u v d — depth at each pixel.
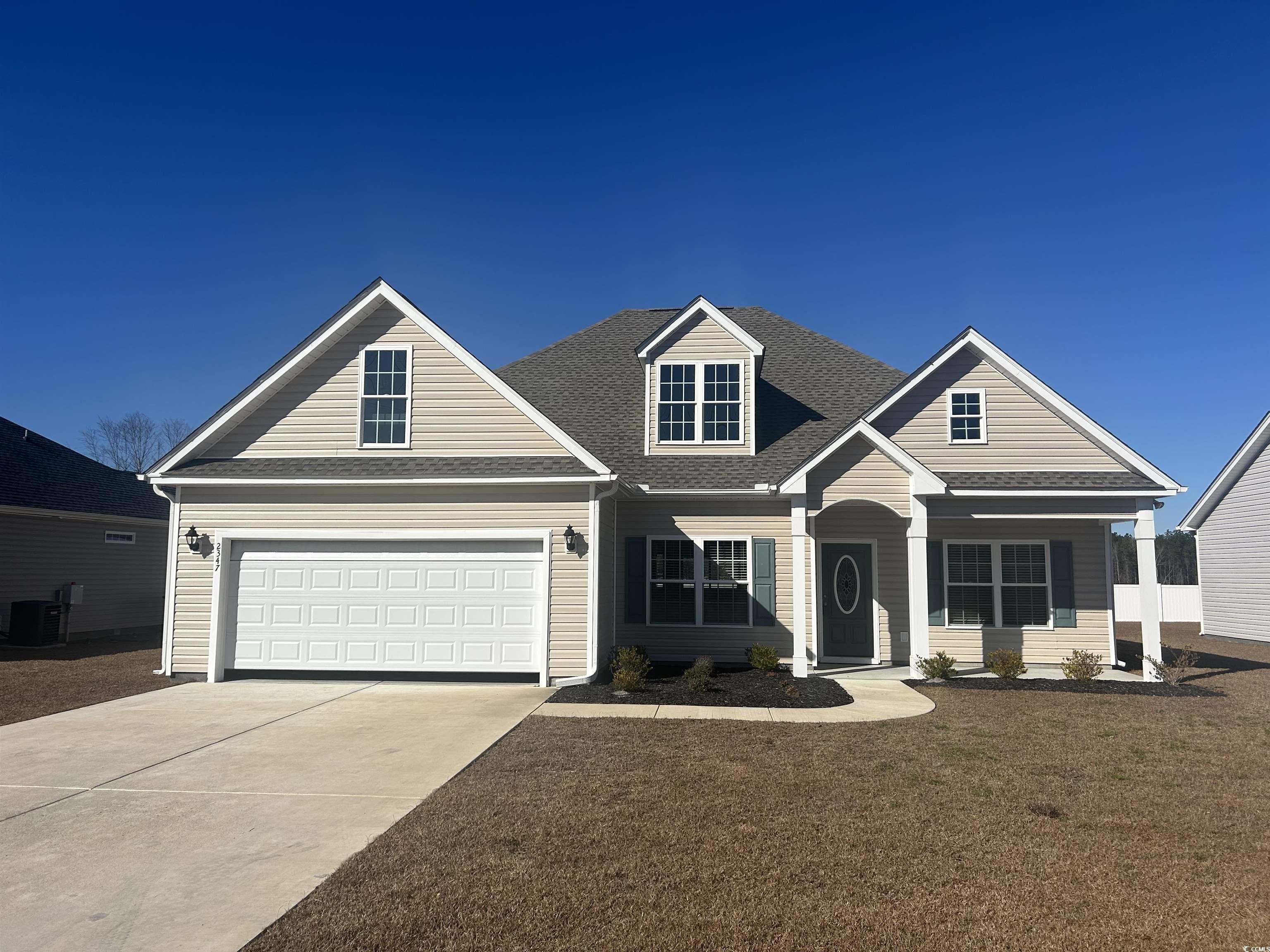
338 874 5.81
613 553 16.28
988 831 6.72
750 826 6.77
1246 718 11.72
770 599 16.59
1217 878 5.80
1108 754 9.41
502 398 15.17
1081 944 4.81
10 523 20.66
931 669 14.83
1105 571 17.12
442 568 14.62
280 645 14.71
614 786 7.92
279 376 15.28
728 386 17.73
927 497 15.75
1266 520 24.91
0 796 7.76
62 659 18.08
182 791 7.88
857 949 4.73
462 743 9.79
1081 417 16.41
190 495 14.98
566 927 4.98
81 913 5.25
